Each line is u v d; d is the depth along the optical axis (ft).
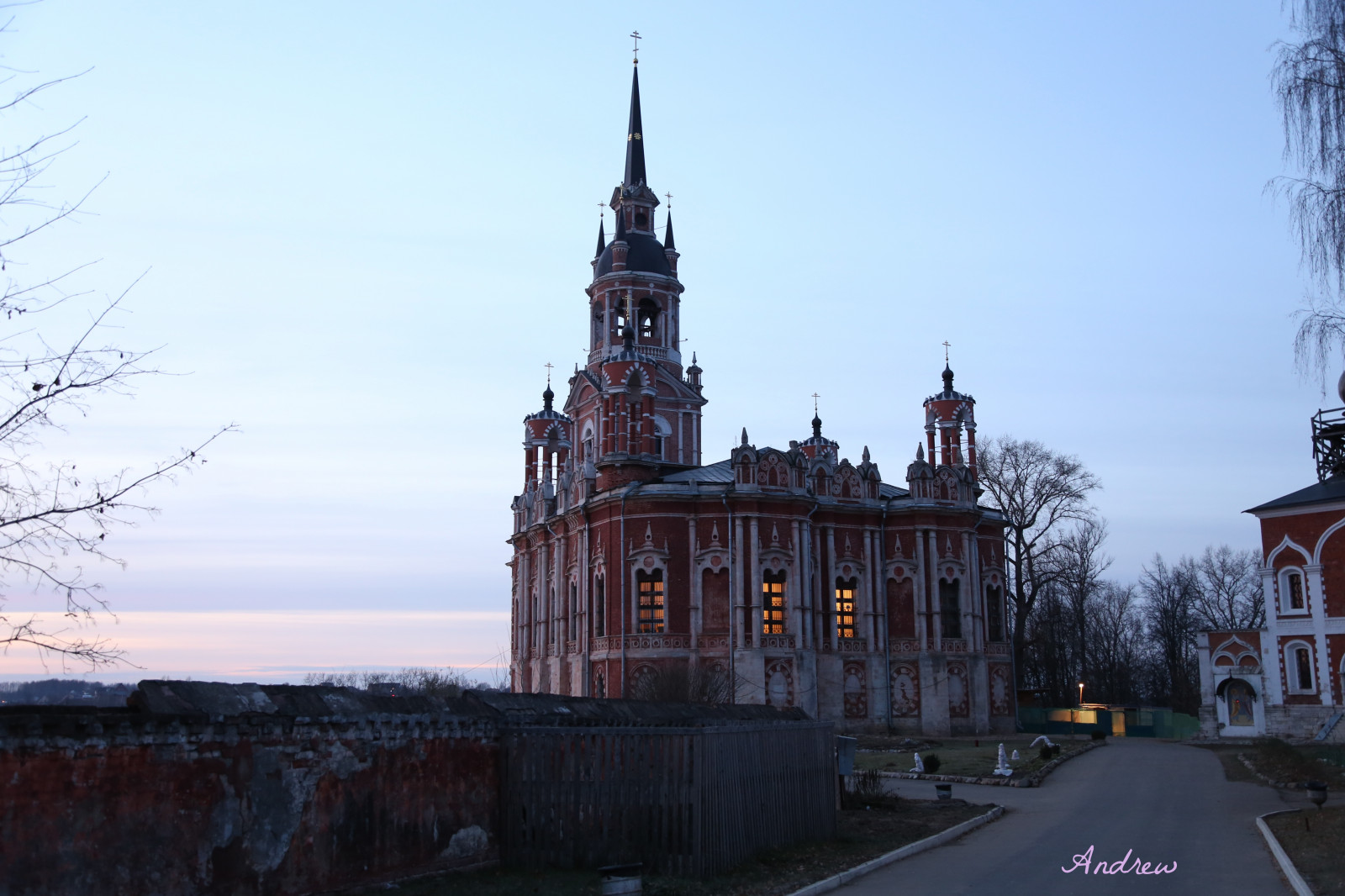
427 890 69.56
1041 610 342.44
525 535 290.97
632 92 318.24
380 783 70.44
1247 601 422.82
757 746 88.07
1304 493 214.28
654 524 232.53
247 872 61.00
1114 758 185.06
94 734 54.08
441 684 240.94
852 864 84.58
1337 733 196.65
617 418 253.85
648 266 299.17
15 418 48.65
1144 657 443.73
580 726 84.28
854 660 247.70
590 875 75.31
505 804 80.43
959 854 92.48
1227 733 217.77
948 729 244.63
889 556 254.47
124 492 51.29
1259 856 88.89
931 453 299.38
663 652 226.38
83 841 53.01
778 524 232.94
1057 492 309.42
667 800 77.15
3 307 47.26
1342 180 94.89
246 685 64.13
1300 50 97.45
